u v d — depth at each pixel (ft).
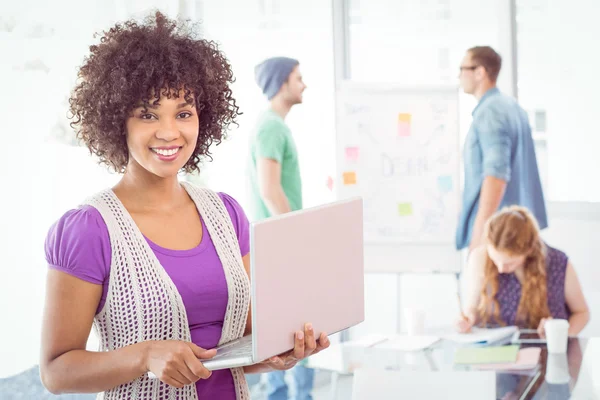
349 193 13.47
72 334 4.53
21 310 13.25
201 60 4.93
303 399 12.05
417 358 9.21
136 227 4.70
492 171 12.77
